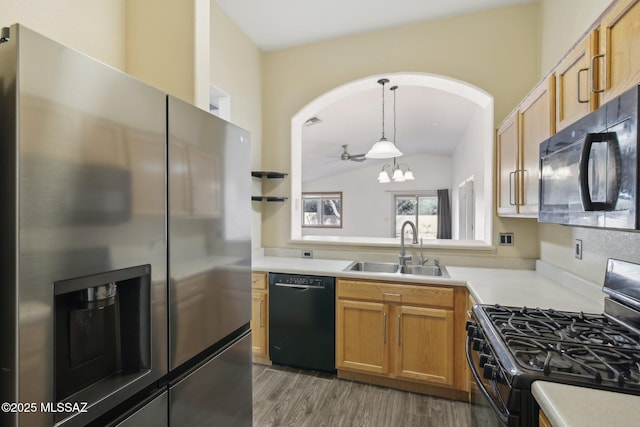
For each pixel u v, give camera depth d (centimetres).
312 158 645
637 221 80
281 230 319
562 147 123
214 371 122
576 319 135
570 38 193
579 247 183
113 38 144
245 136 141
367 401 216
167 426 99
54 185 67
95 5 135
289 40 300
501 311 146
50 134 66
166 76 146
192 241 108
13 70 61
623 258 142
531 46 248
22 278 62
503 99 255
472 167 424
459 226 570
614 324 128
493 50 256
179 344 103
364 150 624
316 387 232
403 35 278
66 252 69
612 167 90
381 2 245
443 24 268
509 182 214
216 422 122
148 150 91
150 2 149
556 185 128
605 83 106
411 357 222
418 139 585
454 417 199
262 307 261
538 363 96
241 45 284
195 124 110
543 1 237
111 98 80
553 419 76
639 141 80
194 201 109
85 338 82
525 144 186
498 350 108
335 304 242
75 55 71
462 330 212
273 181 320
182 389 105
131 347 91
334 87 298
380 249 287
